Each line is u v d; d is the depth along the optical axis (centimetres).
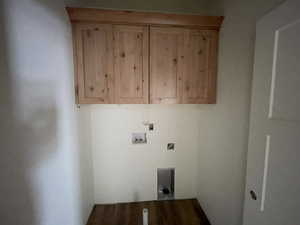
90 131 193
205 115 188
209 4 177
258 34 89
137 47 150
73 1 146
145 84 155
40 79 93
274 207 76
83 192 165
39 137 92
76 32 142
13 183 74
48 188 101
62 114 120
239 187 123
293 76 66
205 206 191
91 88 150
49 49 103
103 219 184
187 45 155
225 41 143
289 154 68
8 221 71
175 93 159
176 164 214
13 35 73
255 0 103
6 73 70
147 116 203
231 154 133
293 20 66
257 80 90
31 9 85
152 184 214
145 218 135
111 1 174
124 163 207
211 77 160
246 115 114
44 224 96
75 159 144
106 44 147
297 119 64
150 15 143
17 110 76
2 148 68
